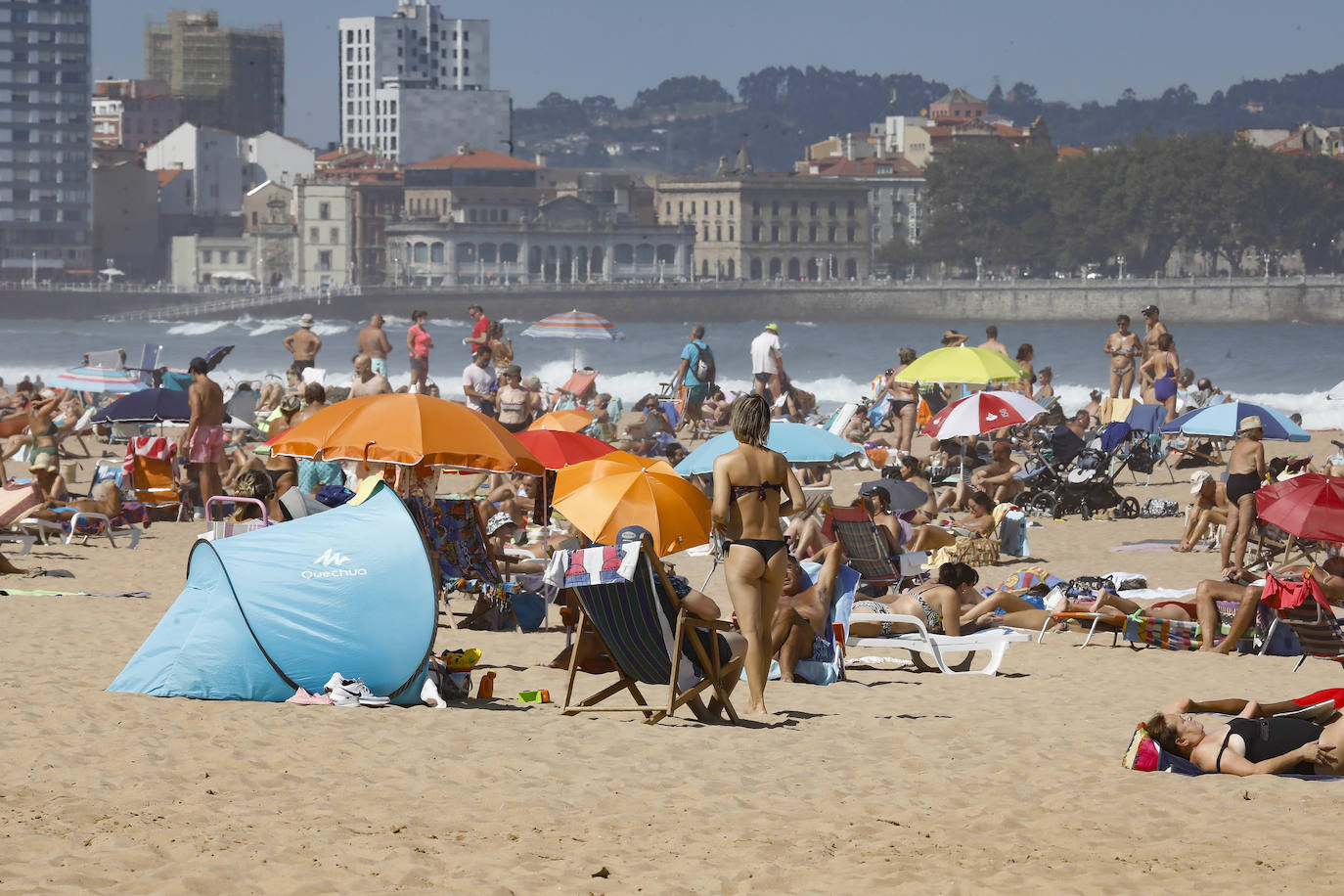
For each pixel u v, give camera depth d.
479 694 27.86
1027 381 79.88
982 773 22.36
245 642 26.14
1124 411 77.81
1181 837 18.61
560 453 42.56
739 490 26.02
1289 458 51.53
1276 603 34.38
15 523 49.94
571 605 28.88
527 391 73.69
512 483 57.94
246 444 80.69
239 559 26.83
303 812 18.89
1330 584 34.72
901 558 39.69
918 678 32.41
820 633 31.81
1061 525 60.53
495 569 36.75
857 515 38.91
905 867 17.08
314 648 26.19
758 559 25.98
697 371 92.75
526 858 17.14
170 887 15.55
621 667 26.31
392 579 26.75
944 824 19.25
